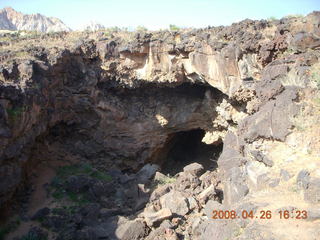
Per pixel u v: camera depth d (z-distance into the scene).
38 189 23.72
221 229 14.12
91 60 29.94
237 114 28.80
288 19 25.03
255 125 18.36
